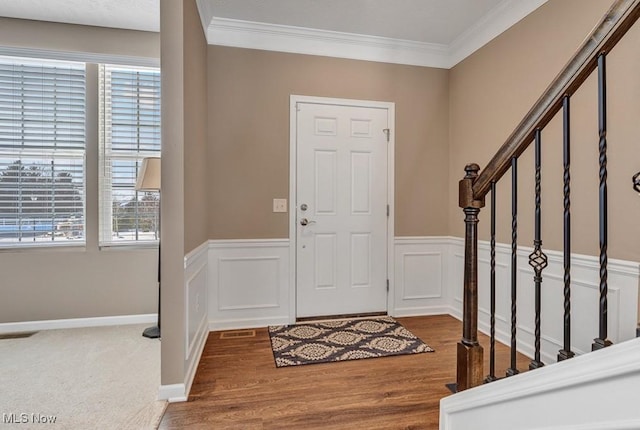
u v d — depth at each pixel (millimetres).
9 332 2895
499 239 2707
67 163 3049
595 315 1962
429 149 3354
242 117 2986
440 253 3361
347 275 3238
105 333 2879
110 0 2637
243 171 2998
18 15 2826
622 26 803
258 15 2785
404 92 3312
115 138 3139
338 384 2041
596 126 1960
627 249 1803
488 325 2820
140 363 2312
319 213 3168
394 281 3314
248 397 1898
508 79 2643
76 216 3082
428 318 3242
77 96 3059
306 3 2617
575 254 2078
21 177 2959
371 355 2426
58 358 2389
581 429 752
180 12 1889
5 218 2930
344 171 3213
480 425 1124
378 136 3273
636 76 1757
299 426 1653
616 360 671
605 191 858
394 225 3311
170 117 1889
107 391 1951
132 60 3080
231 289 2982
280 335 2803
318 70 3125
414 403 1847
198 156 2426
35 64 2980
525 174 2453
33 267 2955
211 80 2924
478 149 2980
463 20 2842
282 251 3090
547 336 2270
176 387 1870
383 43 3189
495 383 1055
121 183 3150
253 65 2996
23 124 2961
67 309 3018
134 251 3131
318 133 3148
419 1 2588
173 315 1888
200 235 2512
